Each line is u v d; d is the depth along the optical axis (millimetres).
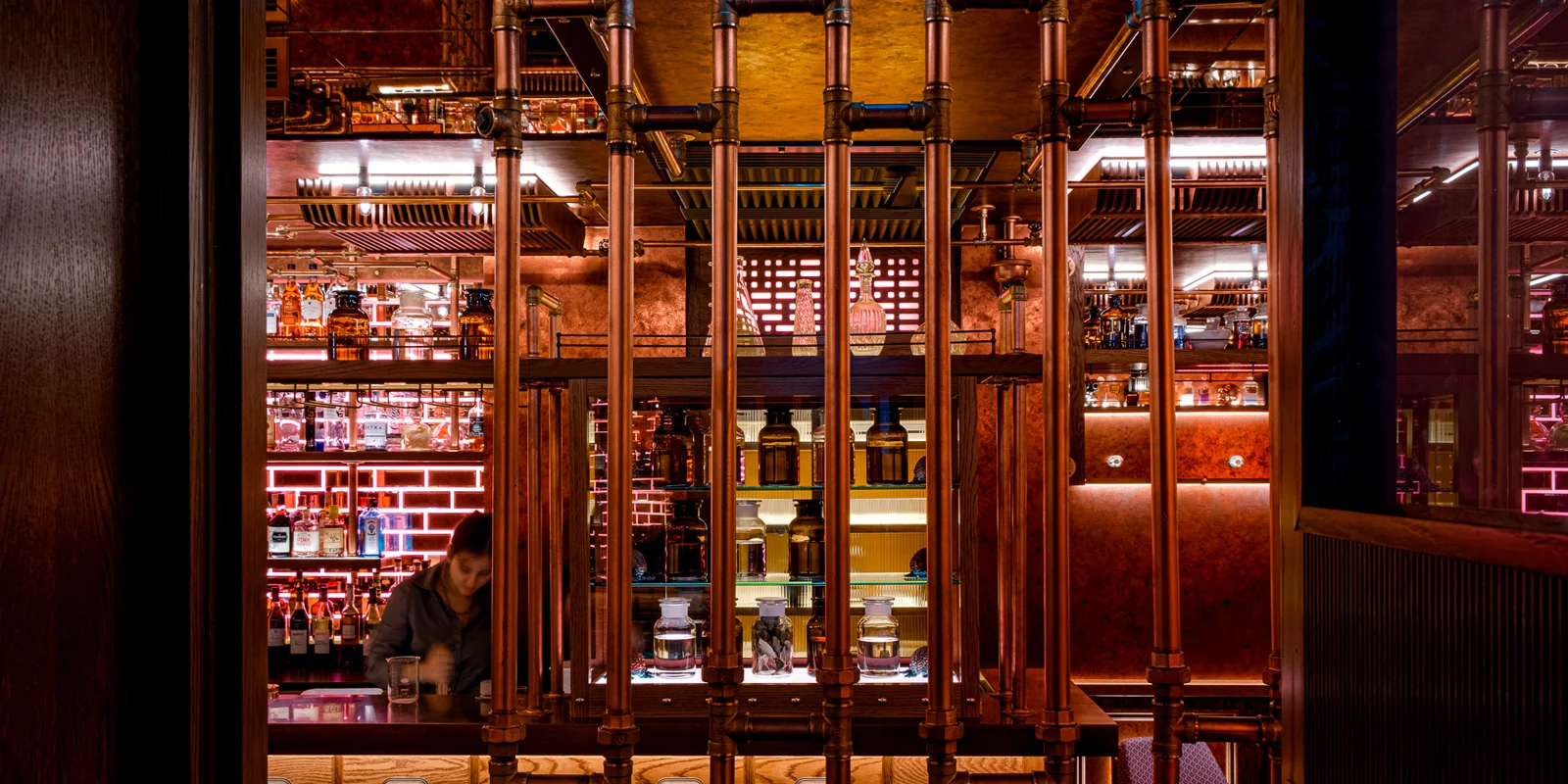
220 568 937
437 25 3762
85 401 821
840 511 1404
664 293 4504
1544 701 711
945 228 1409
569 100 3398
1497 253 1004
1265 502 4316
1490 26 1014
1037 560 4398
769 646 3104
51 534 782
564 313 4559
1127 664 4285
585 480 3039
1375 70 1063
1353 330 1073
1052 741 1457
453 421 4504
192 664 903
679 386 3070
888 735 2891
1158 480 1464
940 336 1412
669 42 2230
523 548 4070
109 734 841
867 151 3176
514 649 1474
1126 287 4977
